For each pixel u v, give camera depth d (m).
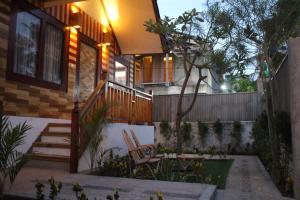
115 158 6.62
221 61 7.01
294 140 4.32
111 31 10.30
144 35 10.20
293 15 6.04
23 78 6.37
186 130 12.27
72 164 5.46
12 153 3.68
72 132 5.55
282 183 5.06
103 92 6.81
